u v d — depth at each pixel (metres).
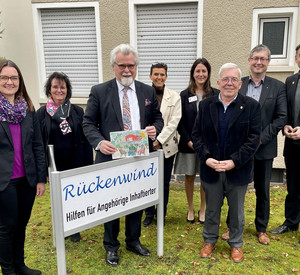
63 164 3.16
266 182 3.15
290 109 3.13
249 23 4.57
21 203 2.47
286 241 3.28
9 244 2.42
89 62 5.31
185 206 4.33
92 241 3.34
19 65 5.41
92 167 2.32
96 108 2.66
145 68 5.17
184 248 3.16
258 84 3.10
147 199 2.78
